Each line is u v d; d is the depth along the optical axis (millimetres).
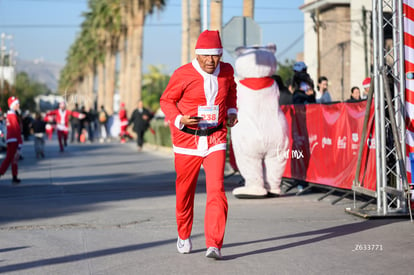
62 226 7230
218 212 5293
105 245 6082
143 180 12656
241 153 9422
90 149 25578
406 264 5152
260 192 9453
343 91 27609
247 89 9336
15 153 12203
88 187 11414
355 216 7707
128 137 33375
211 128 5402
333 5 29359
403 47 7637
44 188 11375
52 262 5383
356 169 8141
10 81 82438
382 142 7555
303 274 4855
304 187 10516
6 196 10242
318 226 7023
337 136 9055
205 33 5352
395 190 7469
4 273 5000
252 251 5723
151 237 6488
